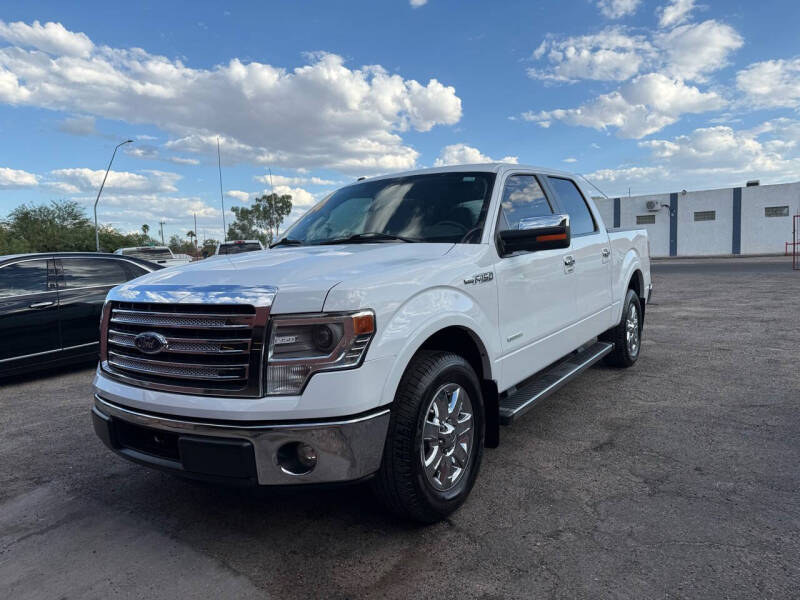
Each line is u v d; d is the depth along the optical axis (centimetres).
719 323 893
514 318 354
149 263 793
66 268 698
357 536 280
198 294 253
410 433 261
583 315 464
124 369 280
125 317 282
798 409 452
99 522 305
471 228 343
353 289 246
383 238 353
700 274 2002
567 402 489
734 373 573
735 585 229
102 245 5191
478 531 280
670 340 761
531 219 328
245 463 239
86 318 697
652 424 428
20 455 412
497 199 363
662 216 3916
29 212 5003
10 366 636
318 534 283
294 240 397
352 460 242
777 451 368
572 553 257
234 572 253
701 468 345
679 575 237
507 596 228
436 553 262
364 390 243
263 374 238
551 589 231
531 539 271
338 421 238
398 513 276
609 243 528
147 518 308
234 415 239
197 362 252
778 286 1445
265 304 240
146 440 277
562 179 486
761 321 898
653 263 3083
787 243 3369
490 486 330
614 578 237
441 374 277
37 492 347
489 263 331
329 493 330
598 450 380
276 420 238
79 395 594
